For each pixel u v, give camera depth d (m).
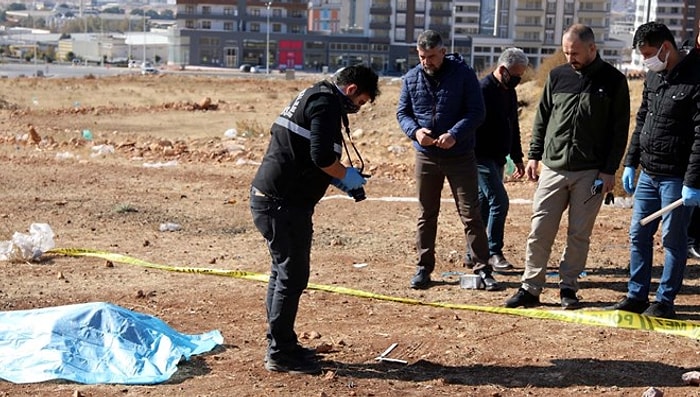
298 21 139.00
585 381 6.73
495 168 10.02
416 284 9.38
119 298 8.87
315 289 9.24
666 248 8.11
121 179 17.08
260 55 138.25
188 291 9.18
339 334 7.77
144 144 23.77
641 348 7.45
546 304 8.71
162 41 167.50
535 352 7.35
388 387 6.57
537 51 123.81
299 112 6.51
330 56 137.88
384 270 10.21
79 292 9.06
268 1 138.00
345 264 10.50
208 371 6.84
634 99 26.03
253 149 23.83
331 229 12.52
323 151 6.40
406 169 19.62
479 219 9.20
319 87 6.54
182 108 39.75
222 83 62.47
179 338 7.31
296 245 6.65
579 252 8.45
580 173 8.25
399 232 12.38
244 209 14.13
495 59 125.38
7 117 35.00
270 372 6.82
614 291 9.23
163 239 11.93
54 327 6.98
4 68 124.62
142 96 50.25
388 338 7.67
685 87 7.67
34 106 42.91
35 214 13.45
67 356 6.76
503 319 8.27
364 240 11.86
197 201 14.78
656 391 6.31
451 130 8.59
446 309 8.59
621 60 120.56
